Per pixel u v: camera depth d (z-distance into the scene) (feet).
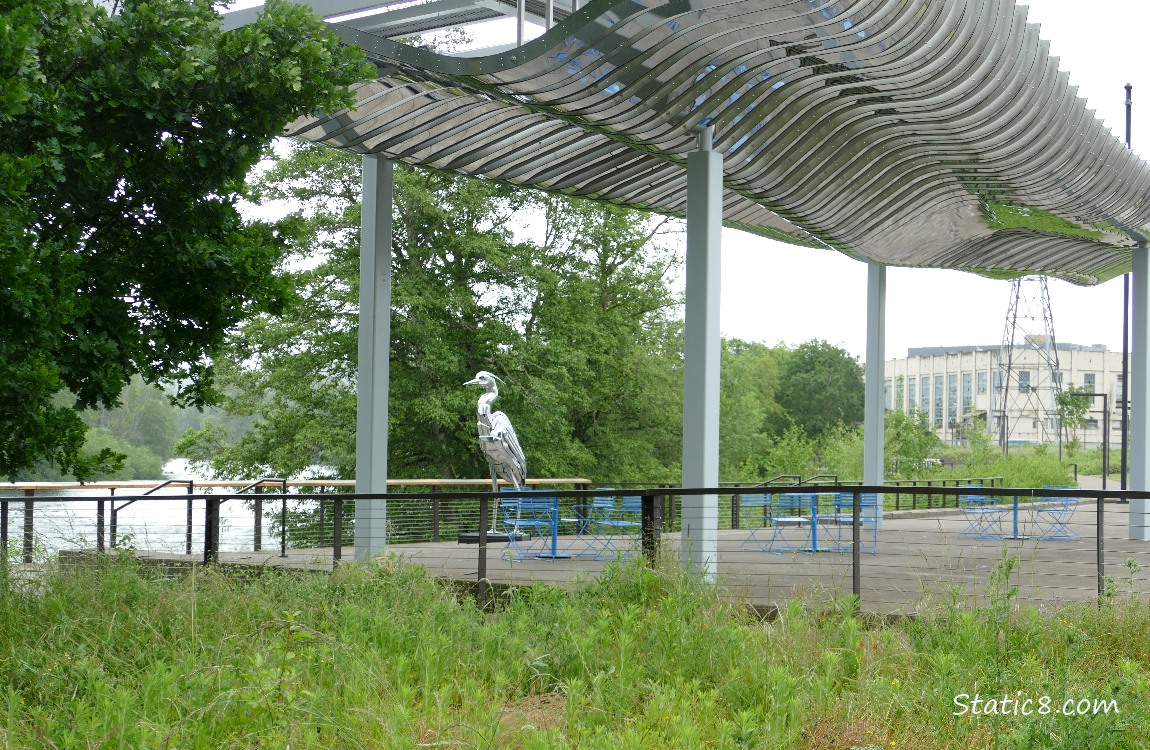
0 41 19.08
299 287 82.28
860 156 41.22
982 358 266.77
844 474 134.41
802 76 33.37
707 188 34.94
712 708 17.12
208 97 23.63
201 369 27.04
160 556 37.29
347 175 84.07
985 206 50.65
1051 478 126.00
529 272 85.87
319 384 84.99
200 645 20.33
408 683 18.60
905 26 29.73
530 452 85.87
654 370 94.53
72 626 21.07
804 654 20.21
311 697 16.12
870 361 60.64
